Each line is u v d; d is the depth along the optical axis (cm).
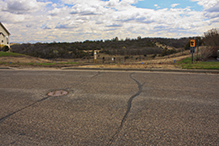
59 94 524
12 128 314
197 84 646
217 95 508
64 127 316
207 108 406
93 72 948
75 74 881
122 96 502
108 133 294
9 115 370
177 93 530
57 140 275
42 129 309
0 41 3694
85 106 421
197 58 1559
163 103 441
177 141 272
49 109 403
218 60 1532
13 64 1392
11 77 804
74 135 289
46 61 2184
